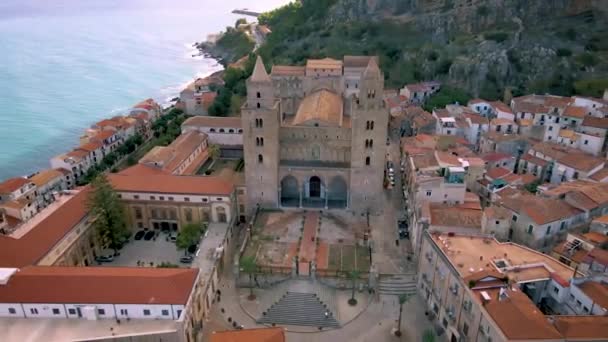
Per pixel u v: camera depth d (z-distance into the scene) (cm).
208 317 8475
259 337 6750
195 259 9412
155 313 7406
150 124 18562
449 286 7675
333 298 8831
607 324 6259
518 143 13088
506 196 10081
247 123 10588
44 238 8938
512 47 19188
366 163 10862
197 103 19762
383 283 9144
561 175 11756
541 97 15675
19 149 18075
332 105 12225
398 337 7962
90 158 14862
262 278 9150
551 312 7394
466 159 11506
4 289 7469
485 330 6625
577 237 8525
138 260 10038
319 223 10862
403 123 15962
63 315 7481
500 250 8075
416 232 9656
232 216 10950
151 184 10888
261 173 11094
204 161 14012
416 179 10356
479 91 18488
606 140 13075
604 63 18088
